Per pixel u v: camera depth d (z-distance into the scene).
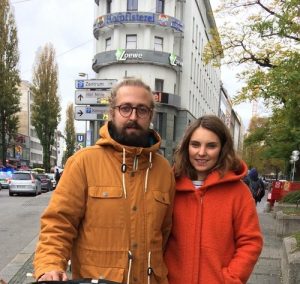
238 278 1.21
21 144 37.38
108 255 1.09
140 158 1.14
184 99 21.11
